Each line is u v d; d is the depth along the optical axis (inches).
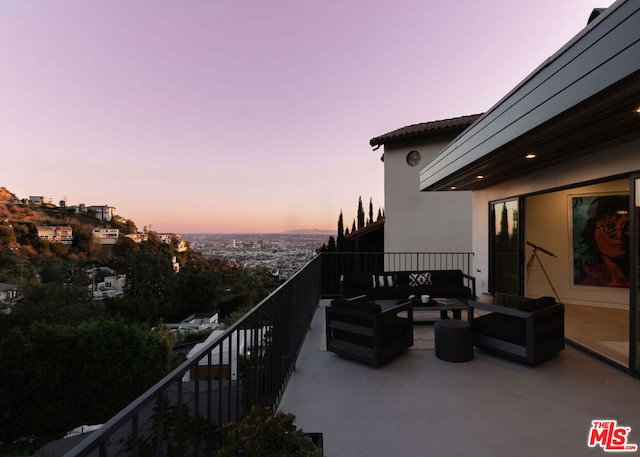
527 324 136.9
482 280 280.5
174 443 63.4
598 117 100.5
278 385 113.7
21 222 2143.2
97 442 28.6
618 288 259.1
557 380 127.1
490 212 266.4
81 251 2326.5
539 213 292.0
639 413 103.1
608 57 75.7
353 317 146.6
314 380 129.3
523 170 194.4
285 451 50.9
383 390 120.2
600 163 147.8
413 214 409.7
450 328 147.0
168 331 976.3
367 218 791.1
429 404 109.7
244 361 81.6
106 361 596.7
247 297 1694.1
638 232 128.3
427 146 402.6
